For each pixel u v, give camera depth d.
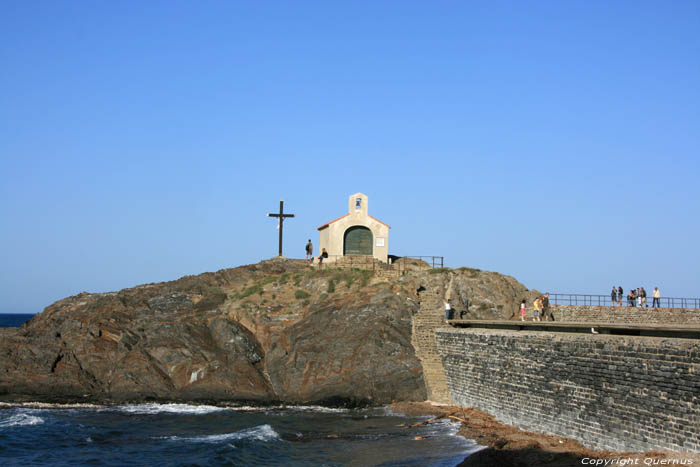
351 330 54.56
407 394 50.44
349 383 51.34
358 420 45.44
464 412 45.00
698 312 60.34
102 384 55.53
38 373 55.28
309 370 53.16
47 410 48.84
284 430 42.59
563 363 35.12
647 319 59.97
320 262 66.81
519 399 39.53
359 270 64.06
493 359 42.91
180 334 56.91
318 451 37.03
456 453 35.00
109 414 47.97
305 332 56.00
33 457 36.09
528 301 58.88
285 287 63.66
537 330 44.31
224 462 34.66
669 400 27.56
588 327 36.25
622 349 30.61
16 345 57.44
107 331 58.88
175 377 53.97
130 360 54.78
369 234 69.56
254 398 52.72
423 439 38.88
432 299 56.50
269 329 58.50
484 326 51.16
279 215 75.56
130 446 38.66
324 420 45.62
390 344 52.16
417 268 67.38
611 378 31.31
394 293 57.00
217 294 64.19
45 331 60.44
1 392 53.84
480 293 57.84
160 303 62.88
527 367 38.69
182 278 69.56
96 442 39.66
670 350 27.66
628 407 30.09
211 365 54.41
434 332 52.50
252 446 37.84
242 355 55.88
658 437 28.14
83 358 56.94
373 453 36.28
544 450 32.53
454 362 48.69
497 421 42.03
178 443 39.25
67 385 54.66
